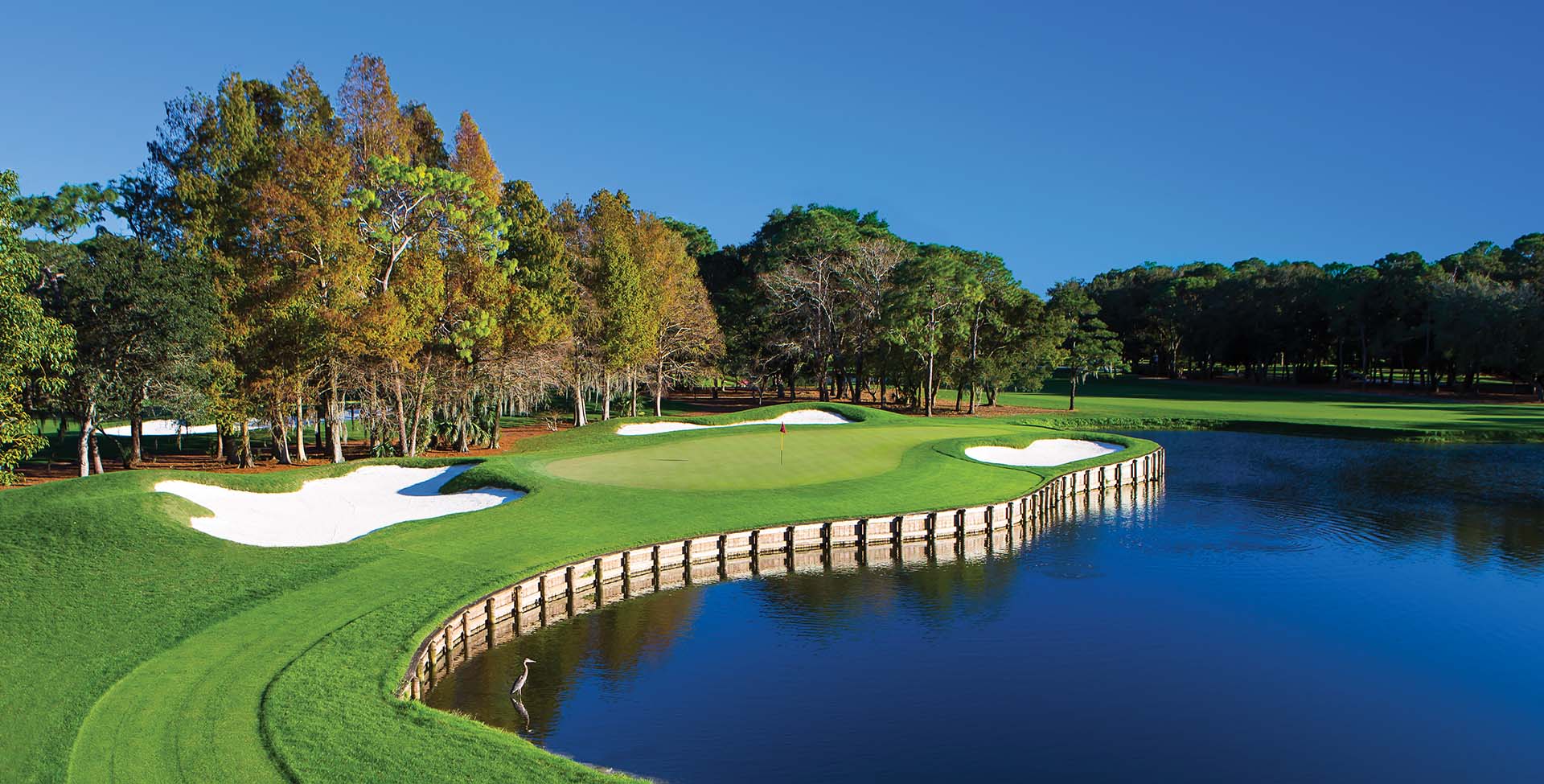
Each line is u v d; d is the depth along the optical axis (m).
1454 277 97.50
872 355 76.69
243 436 42.62
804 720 17.38
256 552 22.83
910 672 19.81
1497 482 44.69
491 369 50.88
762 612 24.03
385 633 18.25
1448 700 18.47
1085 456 47.47
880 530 30.80
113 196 41.75
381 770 12.45
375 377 45.72
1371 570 28.17
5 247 23.16
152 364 35.28
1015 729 16.98
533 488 30.91
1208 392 100.62
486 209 45.94
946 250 73.31
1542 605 24.55
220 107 41.00
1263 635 22.25
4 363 23.92
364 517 29.05
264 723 13.79
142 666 15.98
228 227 40.72
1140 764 15.64
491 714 17.48
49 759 12.44
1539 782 15.11
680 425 54.97
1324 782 15.09
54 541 21.45
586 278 62.75
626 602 24.78
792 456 41.25
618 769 15.39
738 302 87.69
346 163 41.00
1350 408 78.81
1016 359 71.12
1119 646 21.52
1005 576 27.64
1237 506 38.97
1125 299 133.38
